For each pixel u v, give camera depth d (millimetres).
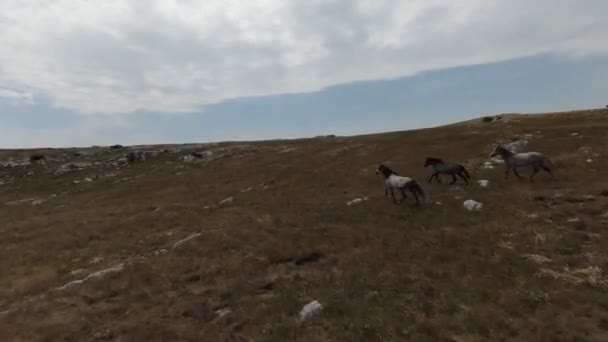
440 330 11156
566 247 15641
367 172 38844
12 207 48469
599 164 27625
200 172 56000
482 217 20703
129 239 24266
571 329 10555
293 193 33688
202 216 28328
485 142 45312
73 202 47156
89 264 20406
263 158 59344
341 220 23109
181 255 19469
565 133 42438
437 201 24750
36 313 14742
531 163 26781
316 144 65375
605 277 12984
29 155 92562
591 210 19281
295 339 11430
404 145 51938
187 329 12664
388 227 20891
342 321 12078
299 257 17938
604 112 64188
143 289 16000
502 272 14227
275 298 14125
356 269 15883
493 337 10586
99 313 14273
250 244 20172
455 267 15070
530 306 11914
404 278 14672
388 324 11688
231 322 12906
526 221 19125
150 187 50594
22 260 22828
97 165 74875
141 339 12180
